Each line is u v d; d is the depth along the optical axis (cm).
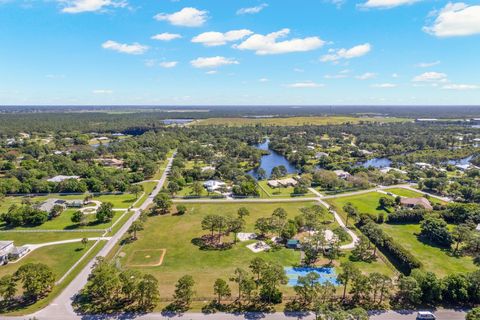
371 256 9025
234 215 12219
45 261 8525
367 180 16575
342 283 7200
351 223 11419
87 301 6750
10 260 8525
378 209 12950
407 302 6850
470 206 11562
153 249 9338
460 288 6794
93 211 12394
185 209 12569
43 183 15062
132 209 12862
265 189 16275
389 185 16900
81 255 8881
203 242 9856
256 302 6819
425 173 18362
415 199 13025
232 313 6444
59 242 9712
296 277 7862
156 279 7025
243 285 6738
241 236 10338
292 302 6825
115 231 10606
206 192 15638
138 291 6512
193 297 6925
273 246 9625
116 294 6962
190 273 8019
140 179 17562
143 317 6284
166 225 11231
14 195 14600
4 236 10081
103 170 18188
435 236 9800
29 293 6769
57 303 6675
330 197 14675
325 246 9219
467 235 9225
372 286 6956
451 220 11556
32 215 11100
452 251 9300
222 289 6594
